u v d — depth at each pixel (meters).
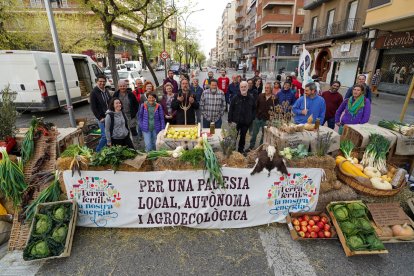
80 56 11.70
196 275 2.60
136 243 3.04
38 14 19.95
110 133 4.55
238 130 5.95
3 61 8.70
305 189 3.36
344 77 20.58
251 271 2.66
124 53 41.62
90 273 2.61
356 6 19.31
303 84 4.81
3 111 4.21
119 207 3.25
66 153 3.25
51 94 9.39
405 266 2.74
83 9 10.56
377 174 3.59
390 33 15.48
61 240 2.80
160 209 3.28
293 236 3.11
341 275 2.62
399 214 3.26
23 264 2.70
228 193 3.29
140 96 7.25
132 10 10.70
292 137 4.00
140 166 3.09
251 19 58.88
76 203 3.18
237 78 9.24
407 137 4.06
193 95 5.66
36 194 3.31
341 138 4.79
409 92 5.02
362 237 2.92
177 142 4.17
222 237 3.18
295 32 39.66
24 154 3.56
